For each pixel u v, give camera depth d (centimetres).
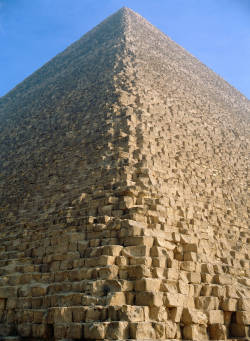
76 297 1086
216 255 1459
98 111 2619
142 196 1561
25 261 1469
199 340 1023
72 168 2161
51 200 1983
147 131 2216
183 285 1105
